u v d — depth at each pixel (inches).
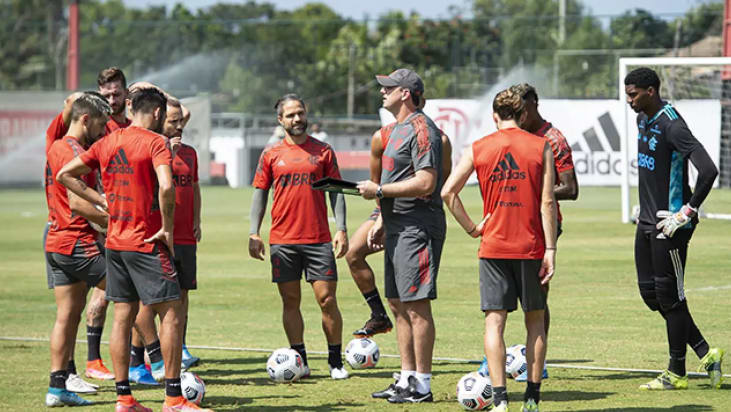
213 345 1289.4
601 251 2347.4
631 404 932.0
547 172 860.0
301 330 1118.4
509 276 861.8
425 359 959.0
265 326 1437.0
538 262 858.1
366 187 933.8
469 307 1582.2
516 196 854.5
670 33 7598.4
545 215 856.3
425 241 954.1
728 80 3331.7
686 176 999.6
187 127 5467.5
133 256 887.1
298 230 1099.3
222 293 1780.3
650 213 1006.4
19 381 1063.0
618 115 3710.6
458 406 939.3
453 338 1315.2
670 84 3137.3
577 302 1599.4
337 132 7022.6
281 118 1116.5
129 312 909.8
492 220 862.5
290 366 1065.5
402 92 976.9
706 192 959.0
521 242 852.6
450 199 874.8
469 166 873.5
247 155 6456.7
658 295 1001.5
